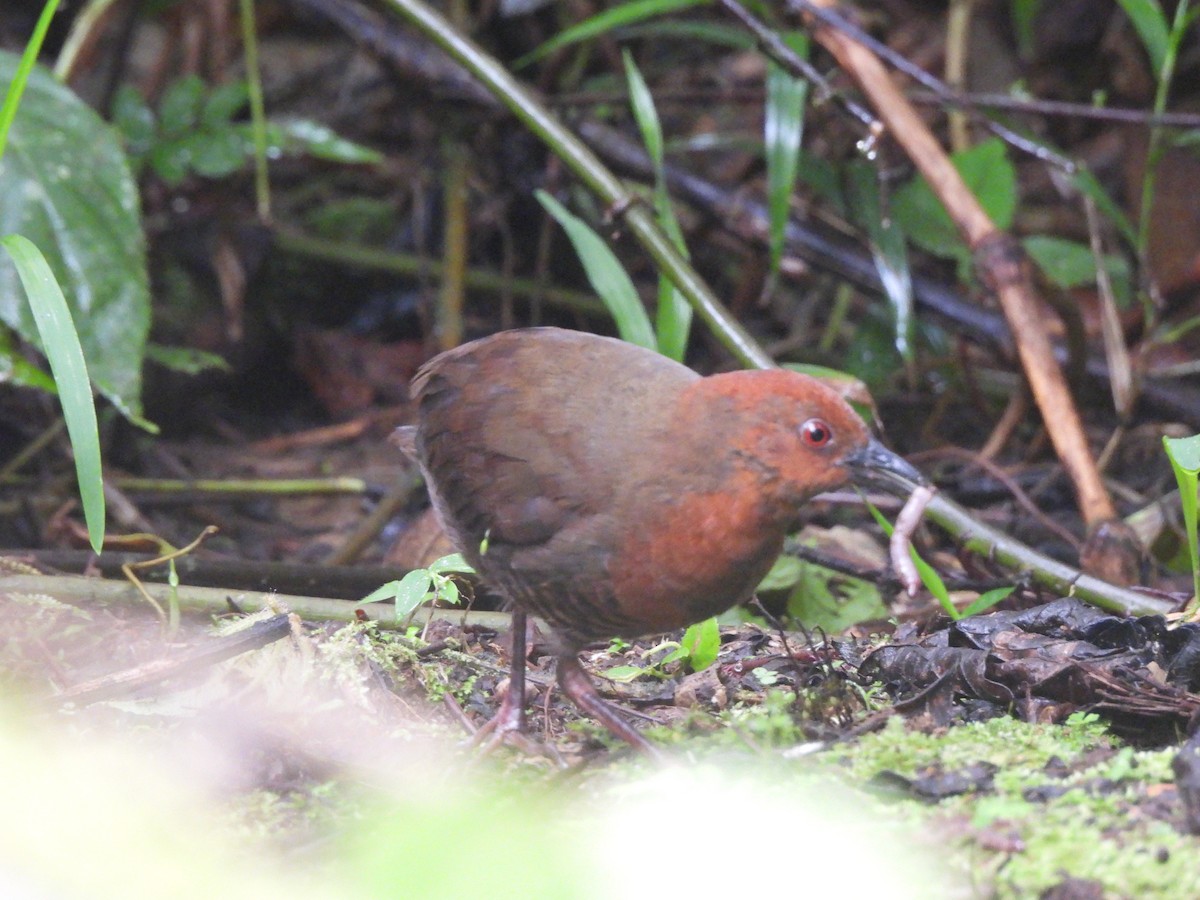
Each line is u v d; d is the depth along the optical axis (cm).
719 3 1079
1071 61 1736
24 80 706
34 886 559
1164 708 671
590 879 554
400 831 574
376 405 1517
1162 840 556
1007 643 746
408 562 1011
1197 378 1365
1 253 985
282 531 1277
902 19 1800
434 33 1060
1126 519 1124
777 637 845
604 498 662
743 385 655
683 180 1385
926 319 1373
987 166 1321
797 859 557
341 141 1360
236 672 739
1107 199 1193
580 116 1422
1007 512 1230
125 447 1372
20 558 922
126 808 619
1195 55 1673
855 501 1054
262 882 561
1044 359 998
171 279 1481
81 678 747
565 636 699
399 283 1616
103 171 1027
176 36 1662
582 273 1628
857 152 1443
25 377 982
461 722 722
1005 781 613
